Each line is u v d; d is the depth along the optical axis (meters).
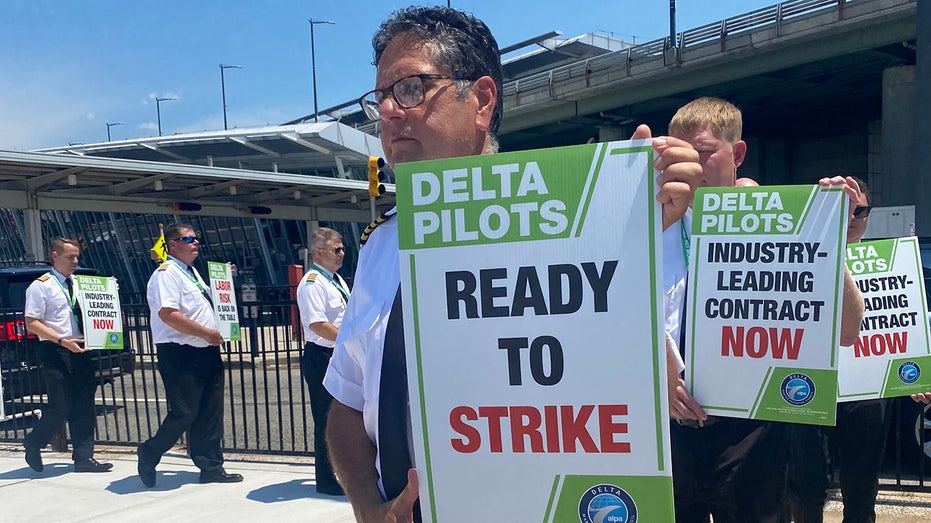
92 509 4.56
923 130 16.42
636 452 1.11
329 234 4.60
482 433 1.16
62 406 5.43
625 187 1.12
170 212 15.95
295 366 11.85
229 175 14.57
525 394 1.15
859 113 30.62
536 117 30.84
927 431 4.80
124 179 14.21
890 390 2.88
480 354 1.16
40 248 13.80
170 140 26.22
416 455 1.20
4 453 6.25
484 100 1.46
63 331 5.35
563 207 1.13
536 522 1.14
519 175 1.15
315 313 4.49
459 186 1.17
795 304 1.91
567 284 1.13
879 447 3.02
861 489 3.04
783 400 1.92
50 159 11.94
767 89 26.47
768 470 2.07
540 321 1.14
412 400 1.19
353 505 1.40
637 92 27.16
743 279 1.96
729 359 1.96
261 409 8.22
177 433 4.95
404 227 1.20
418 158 1.41
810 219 1.92
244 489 4.92
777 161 35.66
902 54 22.02
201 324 4.89
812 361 1.89
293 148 25.66
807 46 22.27
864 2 20.27
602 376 1.12
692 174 1.11
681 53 24.59
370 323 1.38
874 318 2.90
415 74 1.38
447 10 1.45
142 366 6.34
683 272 2.15
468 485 1.17
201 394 5.03
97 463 5.52
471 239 1.17
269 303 5.89
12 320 7.07
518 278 1.15
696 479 2.10
